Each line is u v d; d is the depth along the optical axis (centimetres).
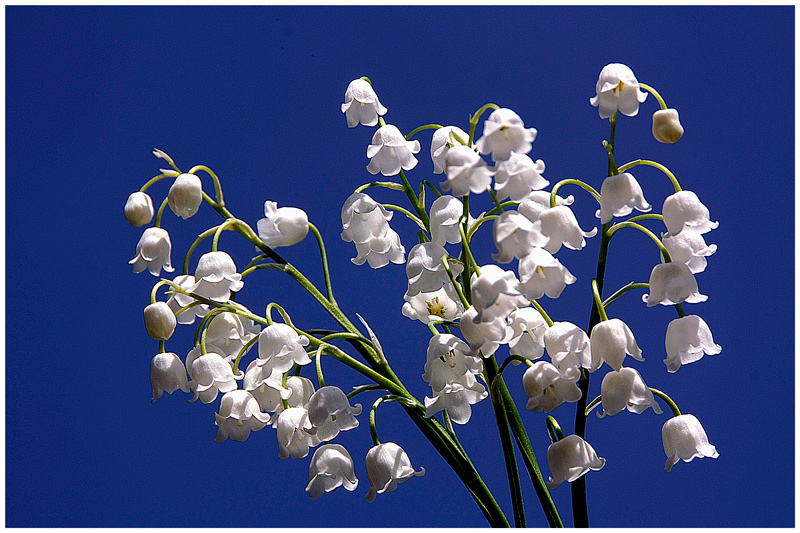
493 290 42
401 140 46
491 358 44
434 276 45
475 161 43
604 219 44
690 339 44
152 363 45
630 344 43
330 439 45
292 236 46
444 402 45
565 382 43
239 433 45
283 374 45
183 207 45
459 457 45
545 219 43
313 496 44
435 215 45
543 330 44
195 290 45
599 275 44
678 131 43
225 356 46
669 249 44
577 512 45
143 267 45
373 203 46
